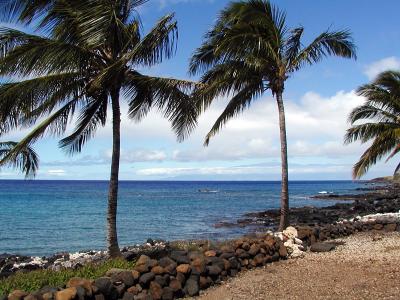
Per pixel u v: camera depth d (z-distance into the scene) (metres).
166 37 10.78
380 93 21.78
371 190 100.75
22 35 9.97
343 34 17.05
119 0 11.08
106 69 10.32
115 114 11.61
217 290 9.25
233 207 49.94
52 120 11.05
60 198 68.62
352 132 22.06
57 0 10.51
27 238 25.78
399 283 8.97
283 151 17.23
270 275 10.34
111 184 11.50
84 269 9.31
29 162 15.77
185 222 33.06
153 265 8.55
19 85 10.12
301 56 17.17
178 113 12.13
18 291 6.79
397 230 17.09
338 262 11.33
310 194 87.38
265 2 16.09
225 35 15.98
